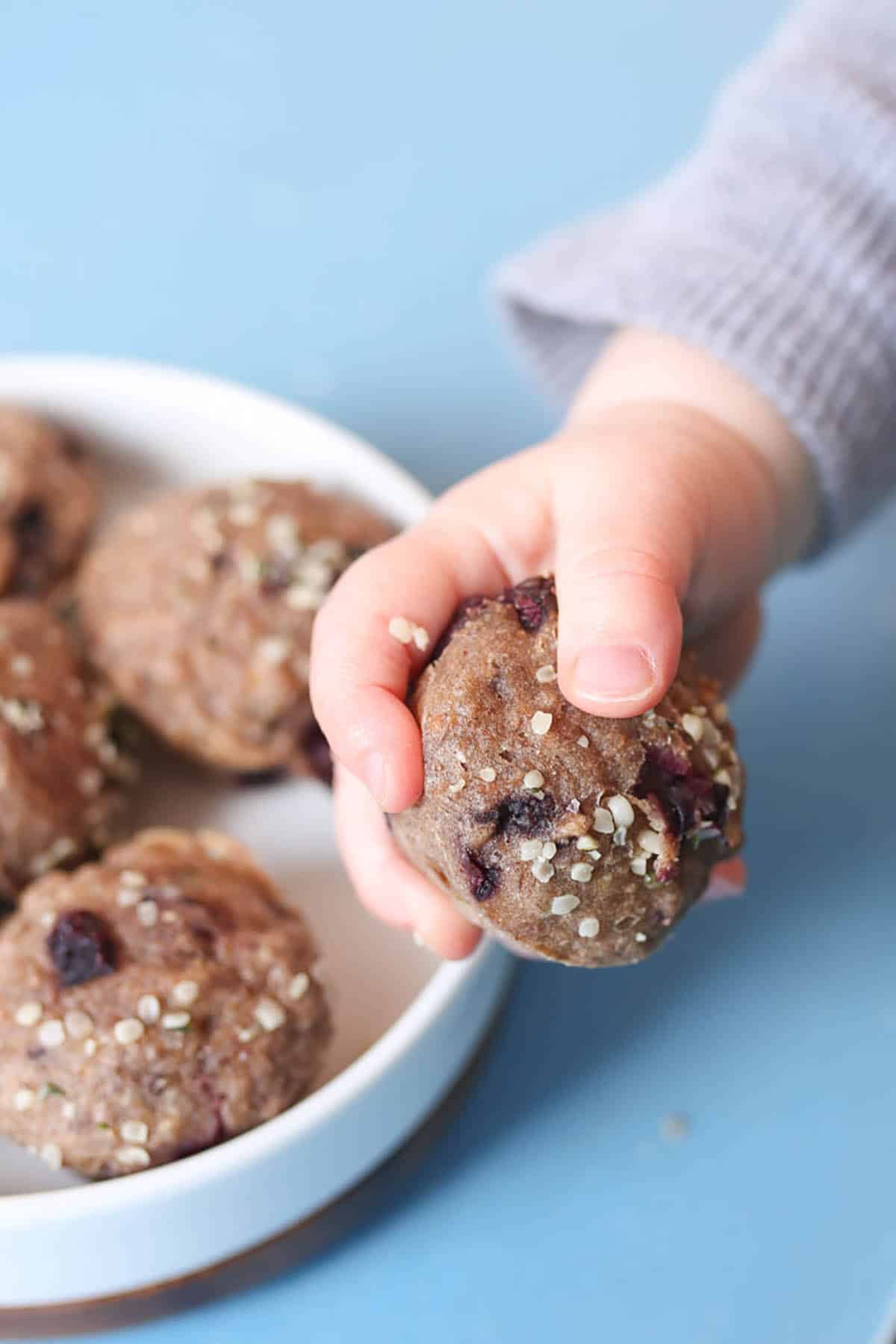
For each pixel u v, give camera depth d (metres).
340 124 0.50
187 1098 0.32
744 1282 0.35
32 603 0.39
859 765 0.40
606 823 0.27
